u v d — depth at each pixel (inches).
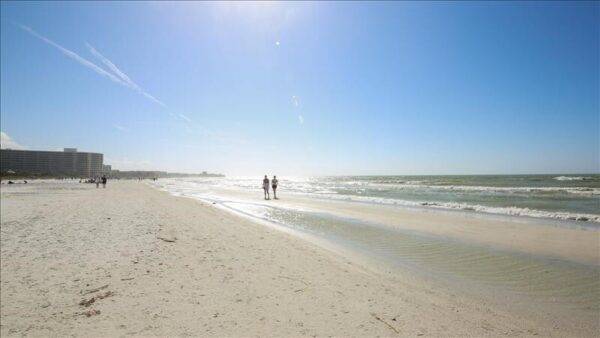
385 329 144.4
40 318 155.7
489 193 1068.5
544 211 576.1
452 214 578.2
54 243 312.2
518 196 917.2
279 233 390.6
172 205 739.4
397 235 390.3
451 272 239.1
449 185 1749.5
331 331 141.8
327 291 191.3
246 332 140.3
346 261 265.6
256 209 713.0
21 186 1973.4
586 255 284.4
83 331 142.5
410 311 165.0
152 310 162.9
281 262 254.4
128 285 198.4
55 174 5940.0
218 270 229.5
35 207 634.8
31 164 6540.4
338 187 1926.7
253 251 291.0
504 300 183.2
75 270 228.1
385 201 856.9
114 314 158.7
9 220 458.6
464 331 144.0
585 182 1644.9
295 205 791.1
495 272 238.4
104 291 189.0
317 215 595.5
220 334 138.6
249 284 201.0
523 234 383.2
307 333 139.6
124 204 733.3
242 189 1820.9
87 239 331.0
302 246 318.0
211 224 454.3
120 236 347.3
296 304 171.0
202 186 2402.8
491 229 418.9
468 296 189.0
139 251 282.0
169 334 138.8
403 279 220.5
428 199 895.1
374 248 323.3
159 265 240.5
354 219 533.6
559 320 157.5
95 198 911.7
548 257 279.1
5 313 161.5
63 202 760.3
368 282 210.8
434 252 303.4
